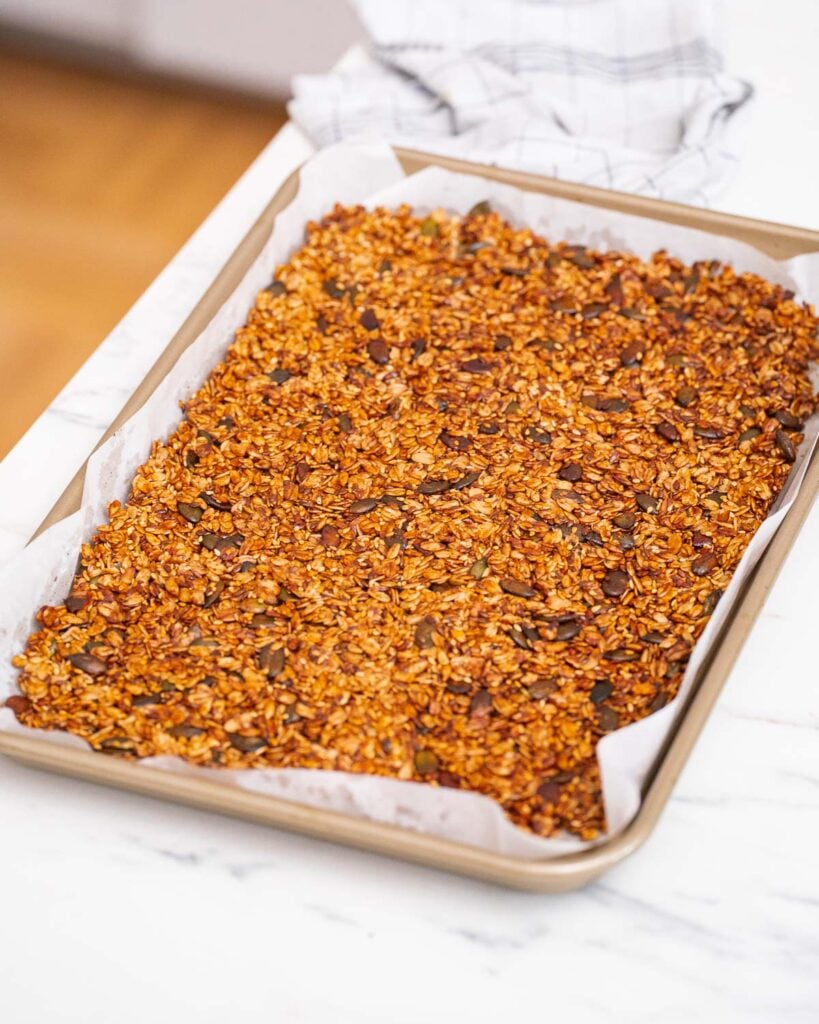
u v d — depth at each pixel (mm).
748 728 730
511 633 750
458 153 987
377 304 902
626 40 1039
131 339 892
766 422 844
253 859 689
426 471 821
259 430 838
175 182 1584
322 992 653
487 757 706
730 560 777
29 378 1365
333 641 746
